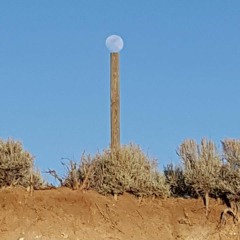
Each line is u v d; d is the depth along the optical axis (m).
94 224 22.59
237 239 22.75
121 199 23.44
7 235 21.94
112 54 26.20
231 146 24.09
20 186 23.36
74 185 23.59
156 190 23.77
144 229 22.80
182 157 24.64
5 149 23.59
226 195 23.48
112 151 24.47
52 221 22.38
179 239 22.77
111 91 26.12
